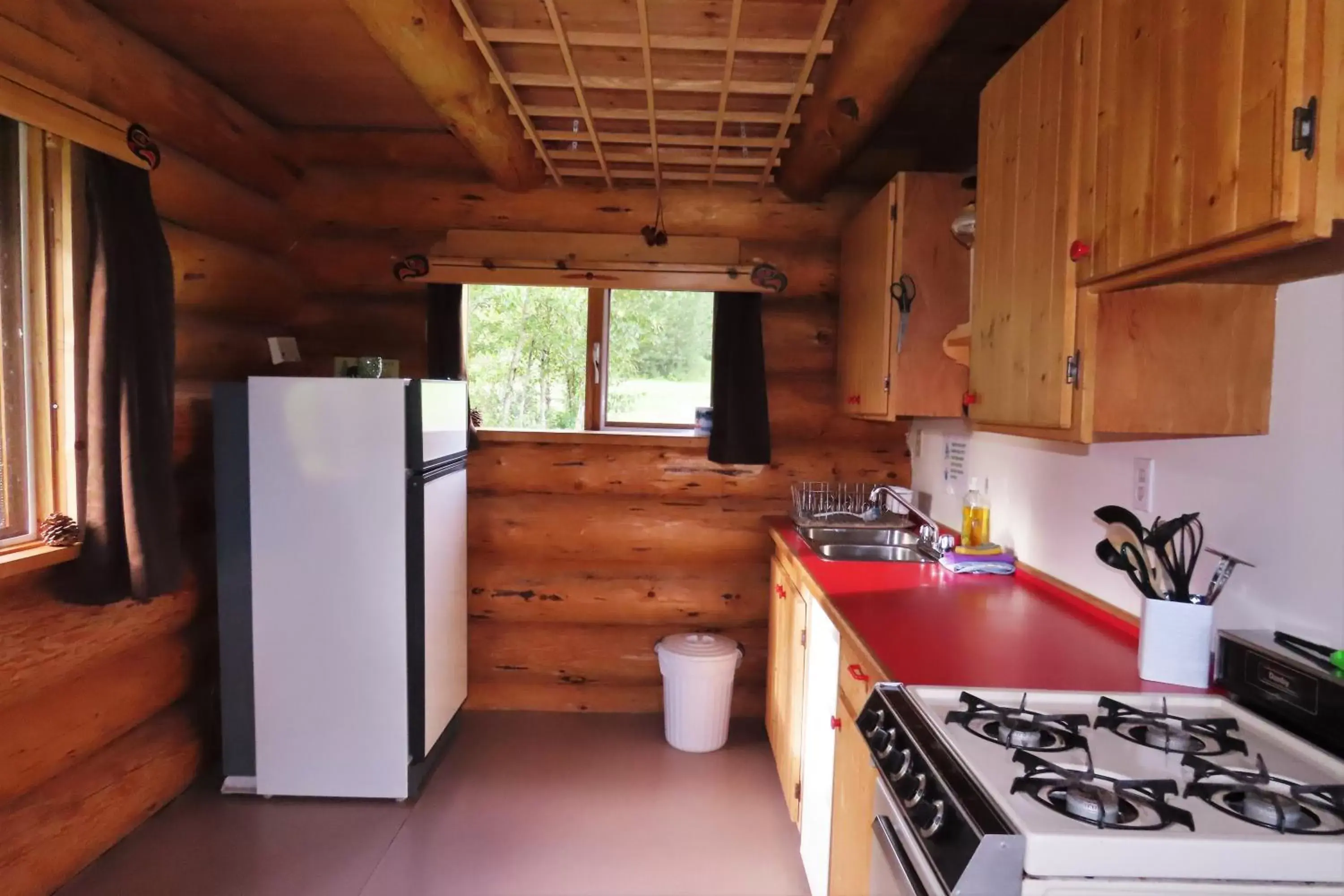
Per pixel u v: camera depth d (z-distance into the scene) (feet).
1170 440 5.63
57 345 7.48
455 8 6.98
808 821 7.75
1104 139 4.51
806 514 11.00
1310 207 3.05
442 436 10.10
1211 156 3.57
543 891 7.79
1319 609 4.36
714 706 10.85
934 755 3.86
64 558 7.21
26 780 7.12
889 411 8.77
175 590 7.91
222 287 10.02
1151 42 4.05
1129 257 4.23
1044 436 5.45
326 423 9.18
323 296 12.01
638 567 12.17
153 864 8.06
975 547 8.24
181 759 9.50
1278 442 4.65
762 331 11.74
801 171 10.38
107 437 7.36
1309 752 3.95
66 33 7.29
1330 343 4.30
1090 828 3.21
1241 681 4.54
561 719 11.93
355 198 11.84
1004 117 5.95
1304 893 3.12
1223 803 3.51
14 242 7.16
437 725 10.05
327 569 9.26
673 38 7.31
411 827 8.88
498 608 12.12
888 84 7.38
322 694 9.33
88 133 6.98
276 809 9.21
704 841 8.73
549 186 11.81
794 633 8.80
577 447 12.05
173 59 9.18
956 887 3.13
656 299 12.43
